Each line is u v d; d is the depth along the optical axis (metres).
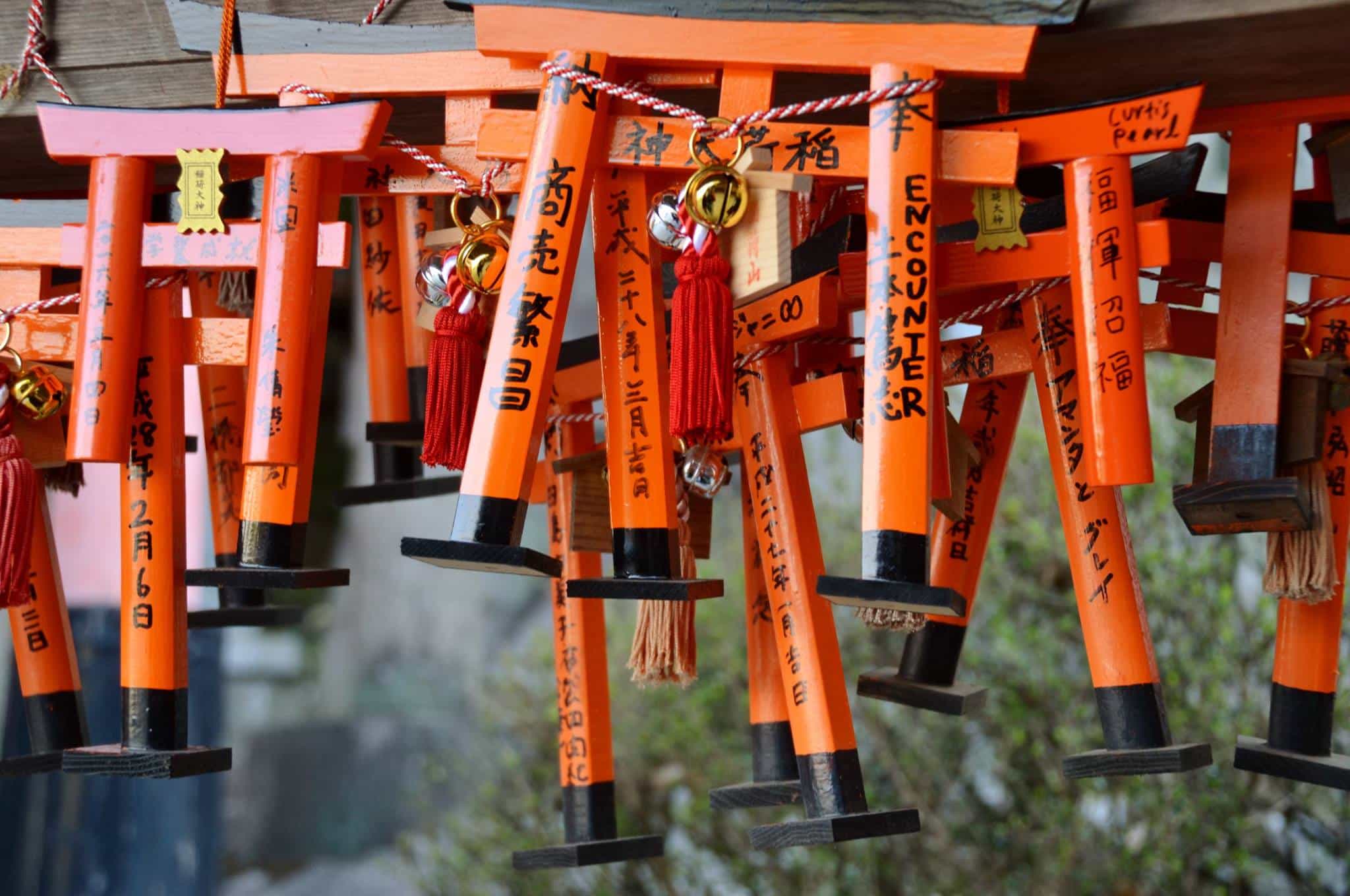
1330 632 1.28
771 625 1.41
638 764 3.65
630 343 1.17
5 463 1.27
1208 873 2.94
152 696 1.29
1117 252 1.09
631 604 3.92
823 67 1.11
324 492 5.74
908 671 1.51
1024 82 1.20
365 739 5.85
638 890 3.54
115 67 1.34
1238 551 3.03
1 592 1.26
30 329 1.32
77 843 2.90
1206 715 2.95
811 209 1.38
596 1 1.14
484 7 1.15
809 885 3.37
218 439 1.68
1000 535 3.26
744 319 1.29
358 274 4.71
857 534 3.55
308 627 6.29
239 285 1.56
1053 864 3.06
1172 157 1.20
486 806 3.92
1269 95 1.18
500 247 1.22
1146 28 1.06
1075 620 3.16
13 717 2.77
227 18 1.25
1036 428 3.30
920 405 1.04
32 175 1.55
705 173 1.09
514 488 1.08
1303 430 1.18
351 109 1.18
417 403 1.61
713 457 1.24
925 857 3.26
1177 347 1.34
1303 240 1.22
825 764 1.22
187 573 1.25
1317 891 2.87
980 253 1.18
